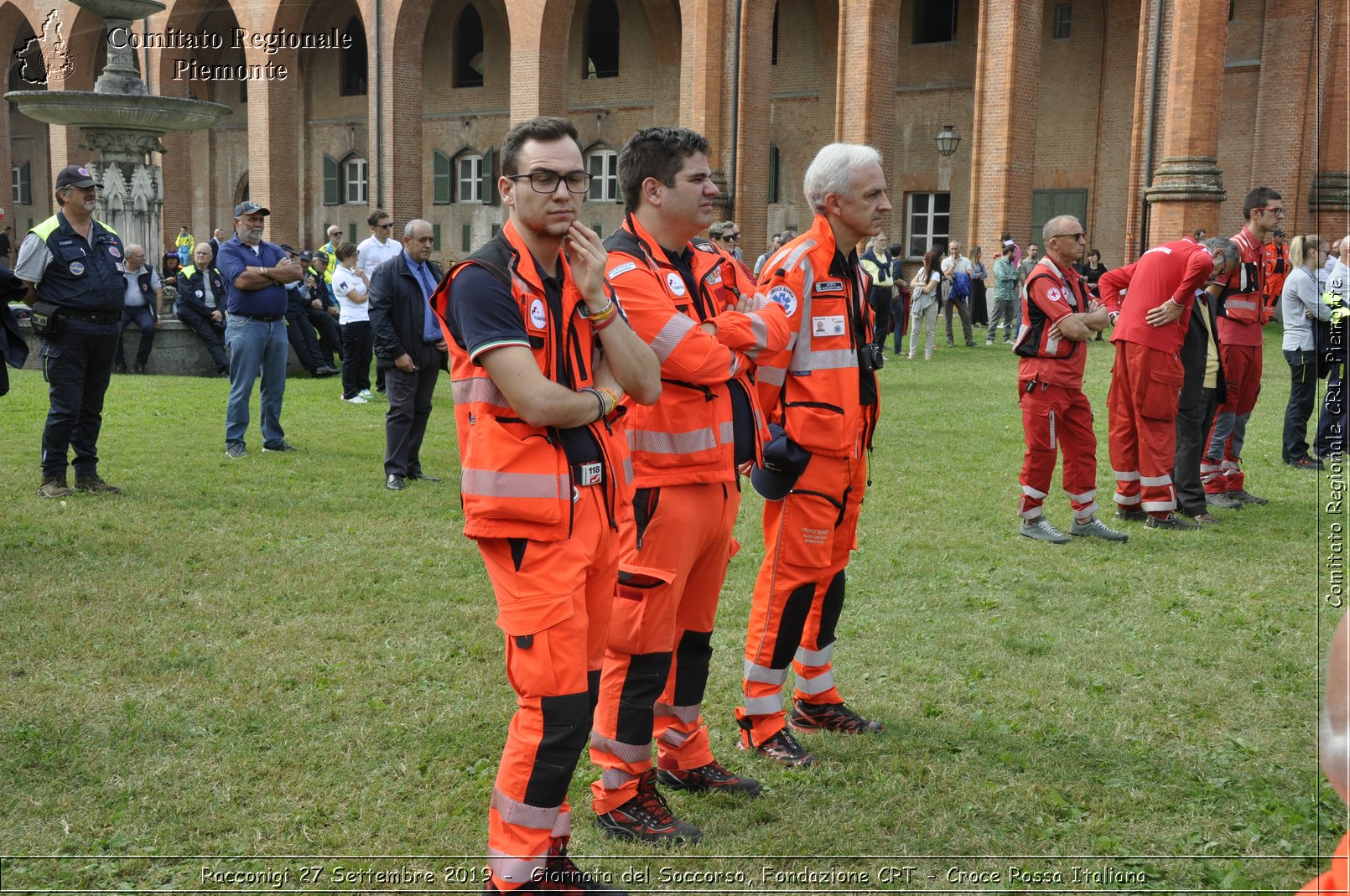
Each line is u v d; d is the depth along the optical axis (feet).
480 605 19.48
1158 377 25.73
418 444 30.40
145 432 36.68
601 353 10.26
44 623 17.74
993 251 84.64
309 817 11.96
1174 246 25.64
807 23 108.68
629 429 11.80
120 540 22.88
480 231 127.54
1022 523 25.35
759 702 13.96
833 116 107.76
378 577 21.04
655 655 11.85
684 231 12.18
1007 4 82.48
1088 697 15.92
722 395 12.11
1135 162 79.51
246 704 14.90
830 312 13.48
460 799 12.50
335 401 44.98
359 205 133.28
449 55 127.54
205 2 125.29
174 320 56.24
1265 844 11.73
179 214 136.98
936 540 24.75
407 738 13.99
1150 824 12.21
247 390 32.83
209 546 22.76
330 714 14.66
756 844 11.74
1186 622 19.29
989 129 84.17
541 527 9.62
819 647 14.58
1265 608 20.03
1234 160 87.15
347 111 132.57
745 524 26.27
